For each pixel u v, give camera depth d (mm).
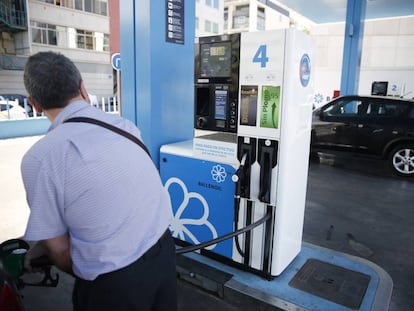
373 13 13109
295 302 2408
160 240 1378
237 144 2596
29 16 22547
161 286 1396
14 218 4082
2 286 1467
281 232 2561
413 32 25188
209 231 2912
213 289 2660
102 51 26344
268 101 2404
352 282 2666
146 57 2977
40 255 1752
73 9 24422
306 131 2656
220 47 2592
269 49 2346
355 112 6590
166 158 3076
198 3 24016
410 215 4371
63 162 1119
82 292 1291
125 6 3027
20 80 23672
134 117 3184
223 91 2639
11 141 9203
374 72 25109
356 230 3900
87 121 1232
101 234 1177
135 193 1231
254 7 32031
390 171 6336
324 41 27297
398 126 6113
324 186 5562
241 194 2635
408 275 2986
